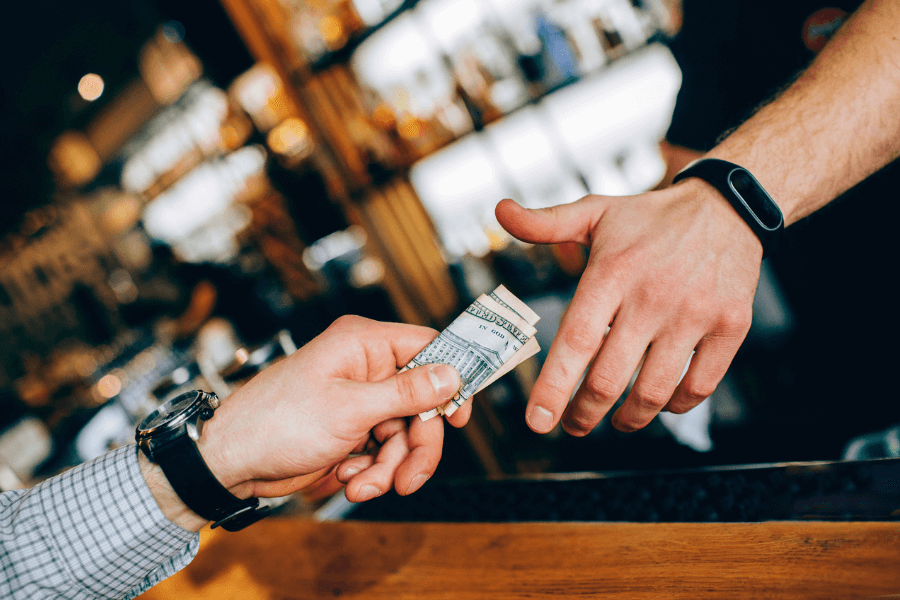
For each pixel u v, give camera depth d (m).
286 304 3.43
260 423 0.60
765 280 1.57
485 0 2.00
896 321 1.39
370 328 0.69
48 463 2.39
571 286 2.11
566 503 0.74
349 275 3.14
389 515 0.89
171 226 4.57
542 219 0.63
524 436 2.13
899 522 0.48
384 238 2.19
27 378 4.70
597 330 0.56
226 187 3.99
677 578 0.52
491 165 2.21
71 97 3.93
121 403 1.42
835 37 0.69
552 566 0.61
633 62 1.89
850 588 0.43
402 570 0.71
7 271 5.20
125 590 0.67
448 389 0.60
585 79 1.85
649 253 0.57
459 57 2.12
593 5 1.89
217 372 1.01
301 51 2.06
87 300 5.23
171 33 2.91
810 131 0.64
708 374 0.60
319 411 0.59
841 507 0.53
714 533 0.56
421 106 2.23
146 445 0.60
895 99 0.62
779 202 0.62
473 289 2.30
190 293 3.70
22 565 0.62
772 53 1.22
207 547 0.98
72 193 4.73
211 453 0.61
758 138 0.65
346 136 2.14
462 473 2.21
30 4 2.92
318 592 0.73
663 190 0.63
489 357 0.67
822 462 0.61
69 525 0.62
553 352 0.58
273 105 2.85
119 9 3.22
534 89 2.05
